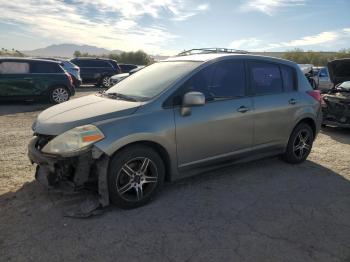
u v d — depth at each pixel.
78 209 4.03
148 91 4.53
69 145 3.79
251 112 5.09
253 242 3.51
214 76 4.82
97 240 3.47
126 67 28.88
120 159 3.97
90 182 4.03
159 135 4.18
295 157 5.95
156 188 4.32
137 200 4.17
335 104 8.93
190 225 3.82
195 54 5.43
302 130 5.95
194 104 4.24
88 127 3.86
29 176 5.08
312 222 3.96
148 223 3.83
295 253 3.34
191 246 3.41
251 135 5.17
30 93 13.12
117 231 3.65
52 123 4.06
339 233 3.73
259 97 5.25
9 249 3.29
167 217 3.98
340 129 9.61
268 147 5.48
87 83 22.66
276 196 4.66
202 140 4.60
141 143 4.15
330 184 5.15
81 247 3.35
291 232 3.72
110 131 3.89
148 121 4.13
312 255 3.31
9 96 12.80
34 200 4.28
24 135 7.71
